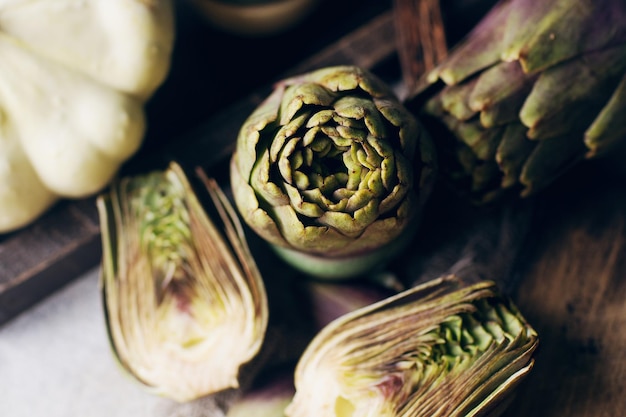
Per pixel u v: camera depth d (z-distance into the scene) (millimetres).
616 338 446
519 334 406
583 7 410
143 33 455
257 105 484
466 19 514
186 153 476
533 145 428
